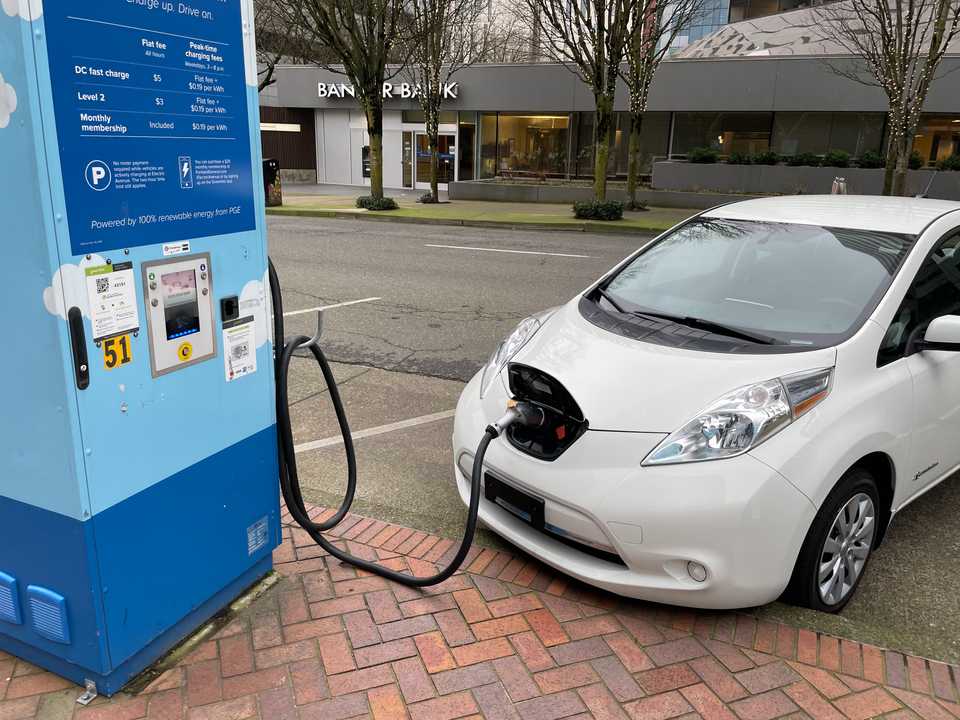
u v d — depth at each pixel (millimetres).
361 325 7672
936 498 4105
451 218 18125
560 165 26016
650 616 2926
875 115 22391
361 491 3982
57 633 2357
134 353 2262
